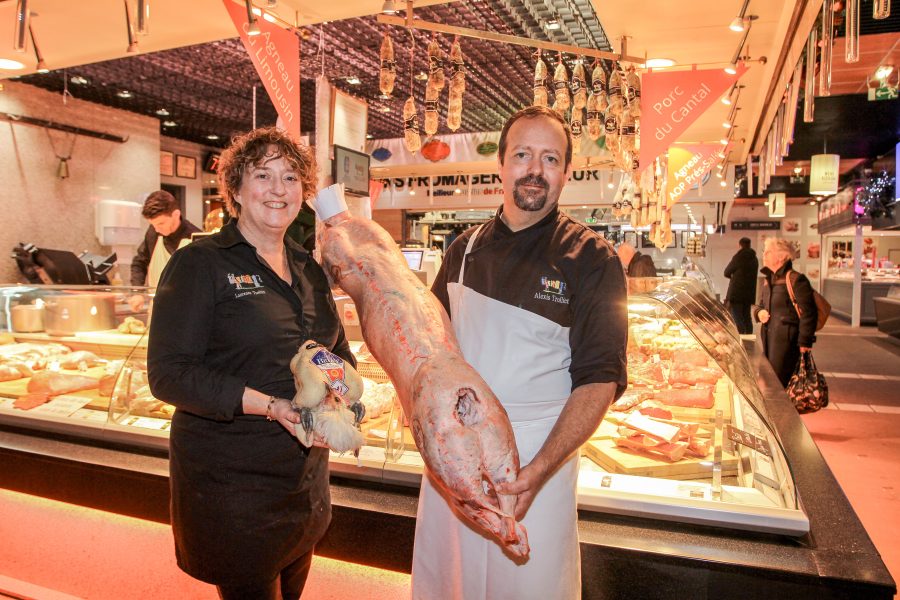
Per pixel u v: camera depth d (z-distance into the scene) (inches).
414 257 135.2
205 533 60.9
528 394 59.8
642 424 86.4
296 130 152.9
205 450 60.8
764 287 206.5
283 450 62.5
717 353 88.4
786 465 72.6
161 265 159.0
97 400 104.9
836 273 681.6
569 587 60.8
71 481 93.5
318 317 67.0
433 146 296.2
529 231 62.2
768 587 64.0
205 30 171.2
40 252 269.6
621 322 56.9
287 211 61.9
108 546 97.9
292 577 70.2
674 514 72.6
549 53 261.7
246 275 61.2
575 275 59.4
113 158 369.4
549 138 59.7
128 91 331.0
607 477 79.3
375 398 97.3
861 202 496.1
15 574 101.8
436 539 64.3
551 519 59.5
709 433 84.4
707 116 273.1
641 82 185.6
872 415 235.0
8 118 311.4
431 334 52.1
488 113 382.0
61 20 163.2
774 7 161.3
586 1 213.0
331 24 235.3
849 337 481.4
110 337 123.0
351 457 86.8
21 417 105.0
